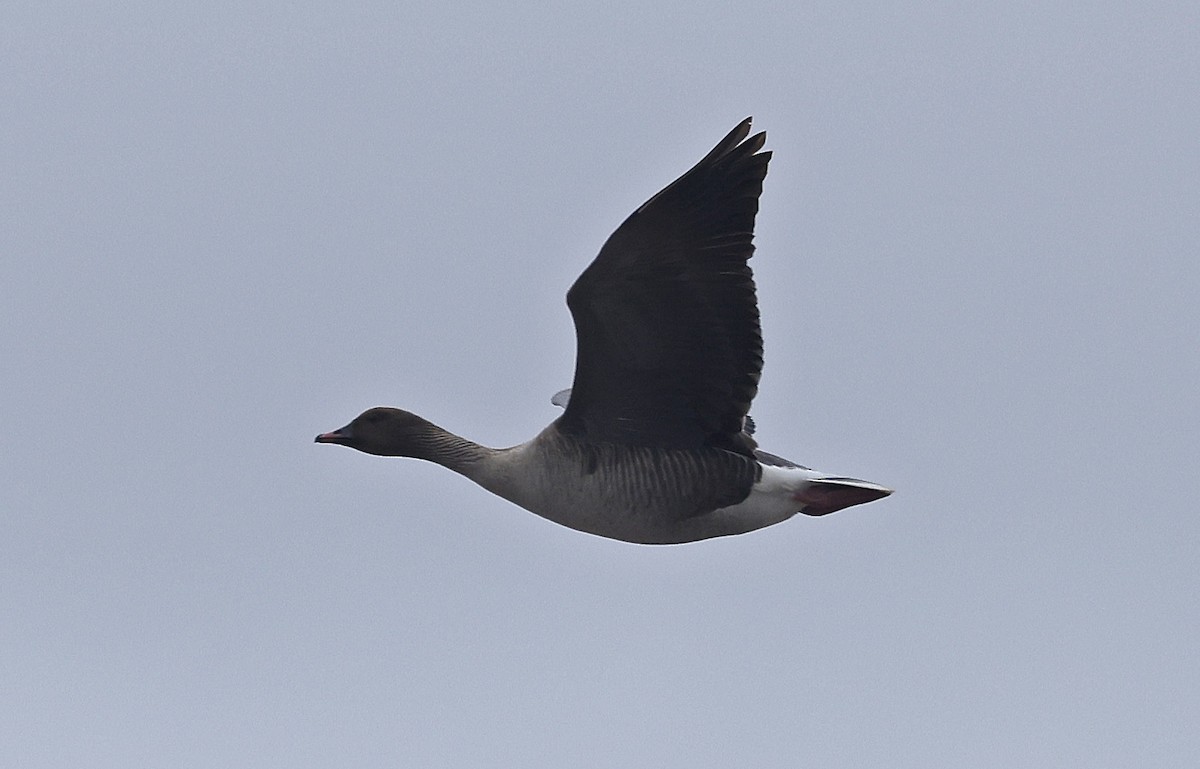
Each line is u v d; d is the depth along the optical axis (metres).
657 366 15.62
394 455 17.55
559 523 16.55
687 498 16.06
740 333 15.27
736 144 14.56
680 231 14.73
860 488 16.09
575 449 16.16
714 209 14.68
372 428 17.55
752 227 14.74
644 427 15.97
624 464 16.06
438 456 17.39
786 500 16.19
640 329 15.34
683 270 14.94
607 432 16.03
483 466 16.86
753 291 14.95
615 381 15.74
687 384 15.70
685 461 16.02
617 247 14.75
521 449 16.70
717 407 15.77
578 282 14.98
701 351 15.48
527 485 16.42
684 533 16.31
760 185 14.66
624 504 16.11
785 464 17.16
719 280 14.98
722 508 16.16
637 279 14.98
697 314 15.22
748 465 16.09
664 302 15.14
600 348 15.50
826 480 16.17
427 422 17.62
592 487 16.14
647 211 14.56
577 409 16.00
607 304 15.16
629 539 16.41
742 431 16.17
